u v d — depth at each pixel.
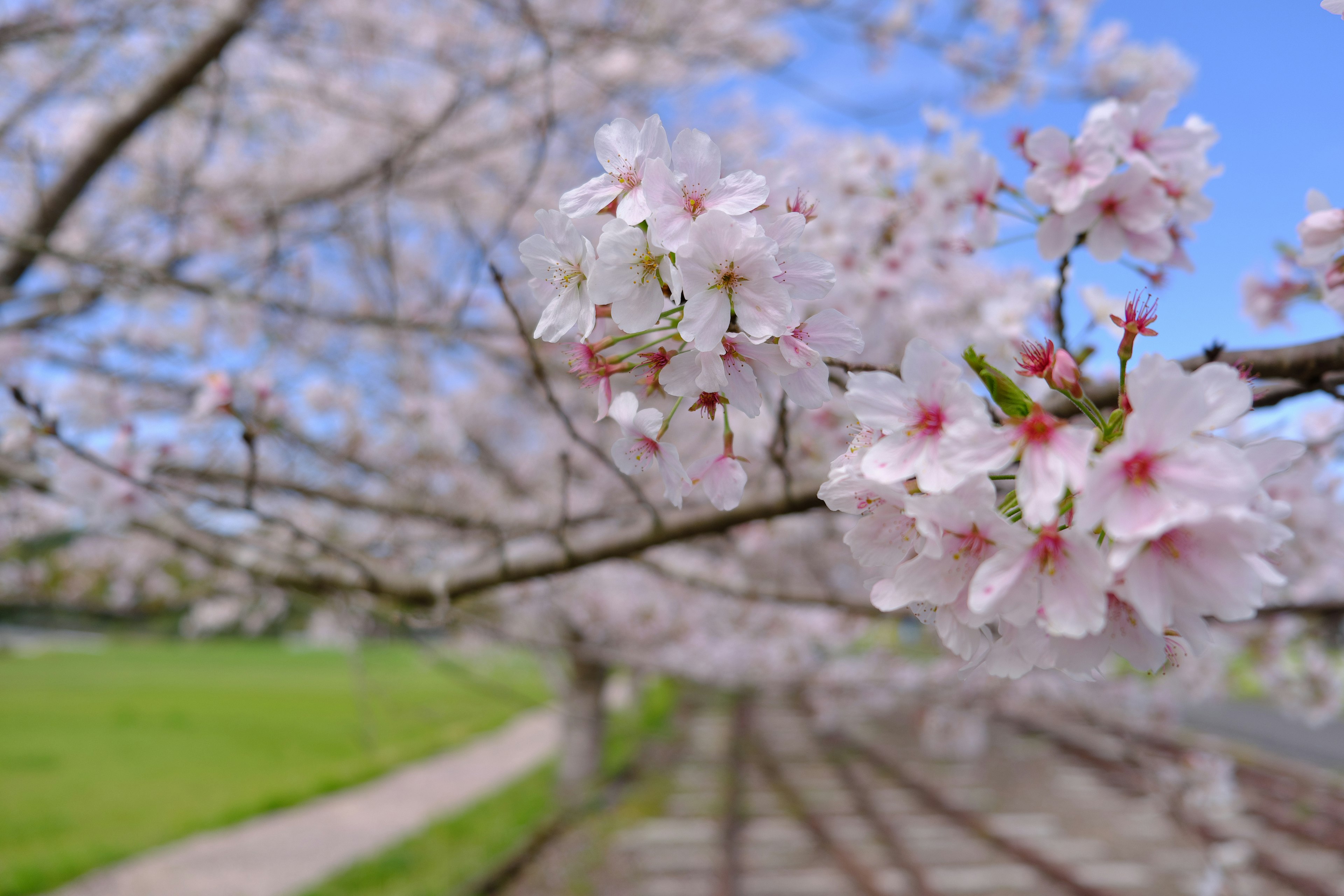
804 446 2.16
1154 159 1.48
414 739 16.80
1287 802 9.61
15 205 5.12
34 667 31.25
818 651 7.46
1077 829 9.27
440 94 5.28
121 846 8.57
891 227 2.32
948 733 8.41
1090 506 0.70
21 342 3.72
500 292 1.23
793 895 7.35
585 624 7.36
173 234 3.46
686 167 0.83
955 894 7.26
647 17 4.68
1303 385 1.22
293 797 10.97
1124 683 7.07
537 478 6.02
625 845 8.79
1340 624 3.61
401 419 4.12
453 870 7.73
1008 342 1.84
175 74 3.62
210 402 2.06
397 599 2.12
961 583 0.80
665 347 0.93
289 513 4.11
